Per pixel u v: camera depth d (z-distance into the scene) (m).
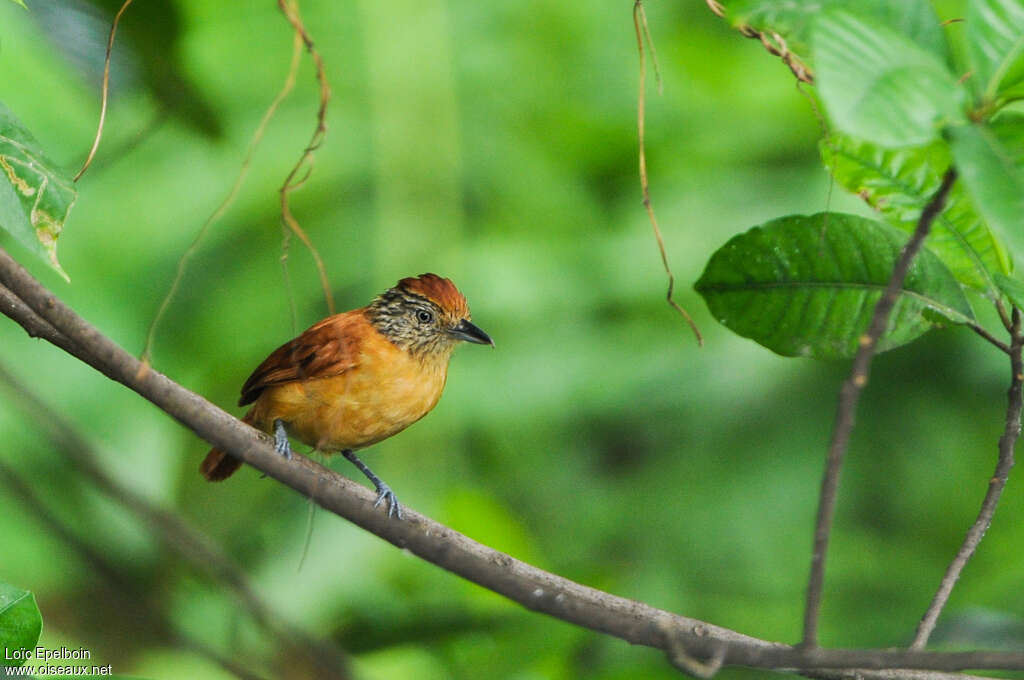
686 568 11.70
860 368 4.48
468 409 11.87
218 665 9.11
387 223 12.02
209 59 12.39
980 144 3.83
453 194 12.20
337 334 8.40
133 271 12.12
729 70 13.58
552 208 12.95
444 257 12.09
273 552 10.62
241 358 12.07
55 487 10.82
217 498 11.40
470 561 4.66
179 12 8.12
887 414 12.22
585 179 13.48
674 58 13.65
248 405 9.02
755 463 11.97
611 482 12.20
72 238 11.91
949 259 5.96
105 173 12.10
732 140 13.34
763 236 5.96
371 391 8.35
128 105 10.41
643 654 8.65
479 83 13.09
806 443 12.00
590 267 12.72
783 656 4.49
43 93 11.16
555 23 13.43
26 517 10.47
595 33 13.62
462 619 8.45
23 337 11.16
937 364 12.27
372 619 8.92
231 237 12.35
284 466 4.80
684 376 12.13
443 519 9.68
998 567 11.66
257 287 12.12
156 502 9.72
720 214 12.77
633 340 12.41
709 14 13.80
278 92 12.59
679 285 12.41
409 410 8.66
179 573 10.30
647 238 12.66
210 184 12.34
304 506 10.89
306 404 8.32
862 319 6.02
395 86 12.20
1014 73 4.16
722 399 12.08
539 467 12.09
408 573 9.84
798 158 13.27
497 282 12.24
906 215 5.85
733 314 6.19
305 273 12.10
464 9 13.16
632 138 13.46
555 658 8.39
